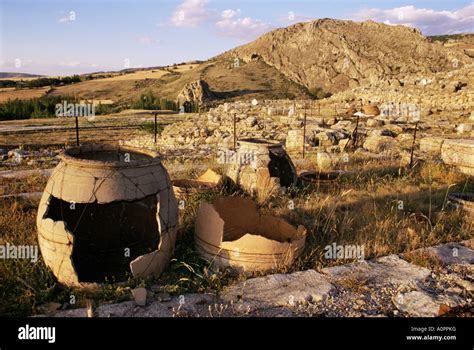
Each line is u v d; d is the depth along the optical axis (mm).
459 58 88438
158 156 4926
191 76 101688
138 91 93625
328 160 11195
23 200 7281
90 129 29547
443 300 4426
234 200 5875
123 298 4234
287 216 6754
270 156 8078
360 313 4152
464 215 7098
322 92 88938
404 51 101562
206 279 4617
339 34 113750
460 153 10586
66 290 4301
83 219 5504
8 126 31203
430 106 26578
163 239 4590
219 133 20641
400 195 8195
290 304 4227
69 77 116875
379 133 17297
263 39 132125
